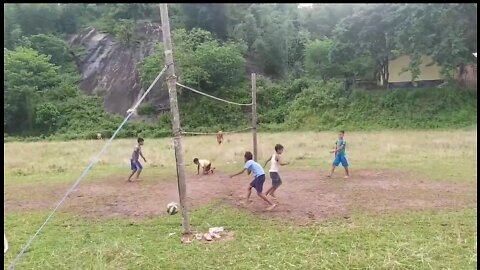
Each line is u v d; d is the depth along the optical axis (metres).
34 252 5.91
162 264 5.32
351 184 10.11
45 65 39.72
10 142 29.92
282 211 7.71
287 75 43.19
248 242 6.06
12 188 10.95
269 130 31.14
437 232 6.24
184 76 36.00
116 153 18.45
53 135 34.31
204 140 23.58
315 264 5.17
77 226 7.20
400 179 10.56
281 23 46.97
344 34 31.61
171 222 7.25
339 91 32.75
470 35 26.88
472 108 27.02
